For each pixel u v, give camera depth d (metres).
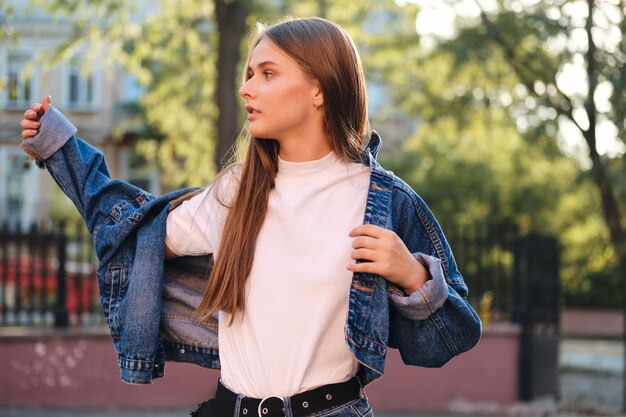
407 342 2.38
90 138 24.33
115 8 12.62
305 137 2.38
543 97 10.71
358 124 2.44
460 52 11.16
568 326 26.22
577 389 12.70
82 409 9.34
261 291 2.33
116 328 2.53
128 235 2.54
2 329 9.64
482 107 12.12
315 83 2.37
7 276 9.74
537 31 10.44
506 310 10.73
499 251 10.79
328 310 2.30
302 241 2.33
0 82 11.98
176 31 13.82
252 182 2.39
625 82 9.99
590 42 10.34
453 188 25.62
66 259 9.80
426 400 10.04
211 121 14.78
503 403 10.21
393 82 15.01
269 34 2.38
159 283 2.49
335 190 2.38
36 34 14.57
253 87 2.36
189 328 2.55
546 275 11.16
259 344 2.32
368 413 2.37
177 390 9.59
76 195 2.62
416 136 20.06
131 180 26.62
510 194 24.72
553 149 11.93
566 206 22.84
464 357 10.16
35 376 9.38
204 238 2.48
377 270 2.22
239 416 2.33
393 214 2.42
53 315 9.75
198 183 15.12
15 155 23.06
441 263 2.40
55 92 23.59
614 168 10.83
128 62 13.86
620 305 25.89
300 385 2.30
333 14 14.08
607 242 15.26
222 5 10.98
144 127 24.11
